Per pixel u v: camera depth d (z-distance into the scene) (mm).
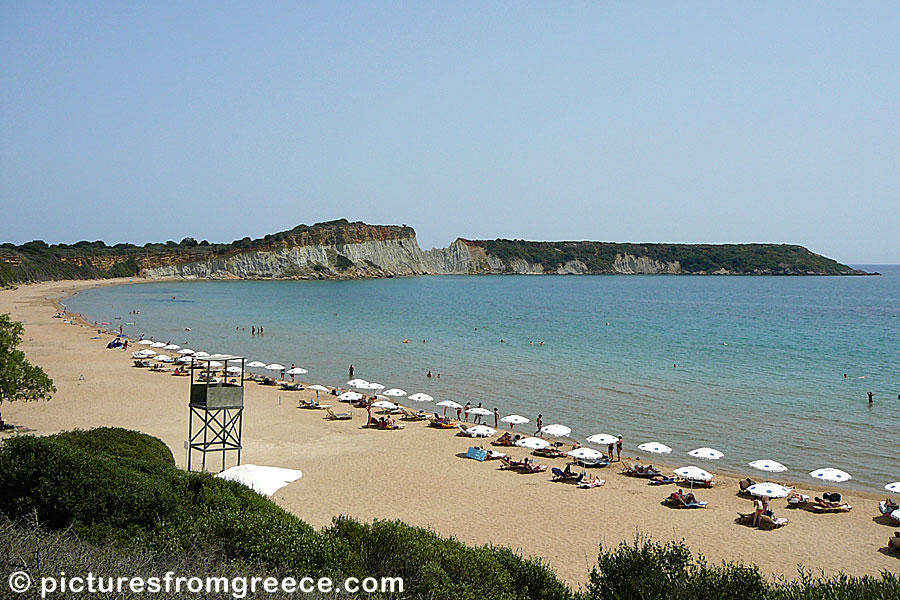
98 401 46406
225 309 141875
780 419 46375
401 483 30859
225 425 30672
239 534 13789
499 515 26984
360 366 69750
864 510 28656
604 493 30406
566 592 14773
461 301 177875
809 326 116250
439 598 12766
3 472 14648
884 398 53656
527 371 66812
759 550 23969
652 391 56625
